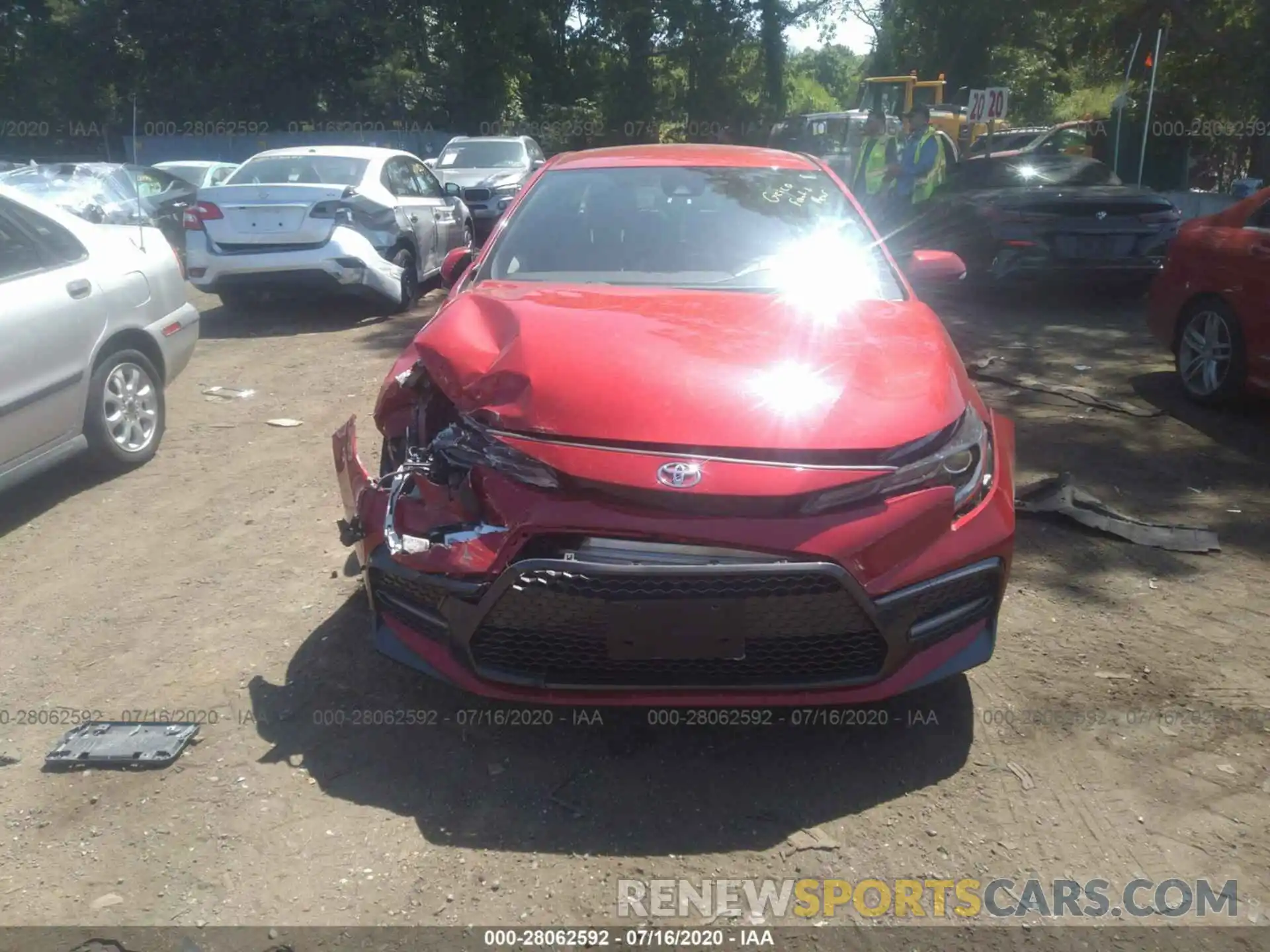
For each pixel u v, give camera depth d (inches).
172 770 128.0
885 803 123.0
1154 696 142.8
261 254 373.1
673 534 115.5
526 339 138.6
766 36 1448.1
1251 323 248.2
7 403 187.8
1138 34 715.4
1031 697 142.6
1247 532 193.9
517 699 123.6
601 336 138.8
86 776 126.8
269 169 408.8
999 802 123.0
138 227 239.6
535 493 119.2
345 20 1272.1
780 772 128.6
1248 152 753.6
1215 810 121.4
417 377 146.7
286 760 129.9
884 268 174.1
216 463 234.7
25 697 143.6
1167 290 279.6
